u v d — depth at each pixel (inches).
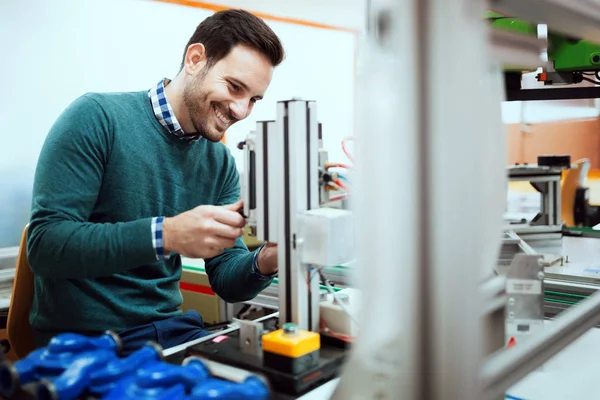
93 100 52.9
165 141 56.0
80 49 102.0
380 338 24.1
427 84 21.5
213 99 53.8
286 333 33.8
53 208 48.2
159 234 42.8
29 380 28.7
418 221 22.1
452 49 21.2
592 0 30.3
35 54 95.0
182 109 55.8
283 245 36.8
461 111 21.6
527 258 38.0
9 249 89.3
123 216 54.0
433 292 22.1
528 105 149.5
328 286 39.5
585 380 37.1
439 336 22.2
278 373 32.1
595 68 65.8
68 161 49.7
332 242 34.4
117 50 109.0
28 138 95.0
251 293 52.7
